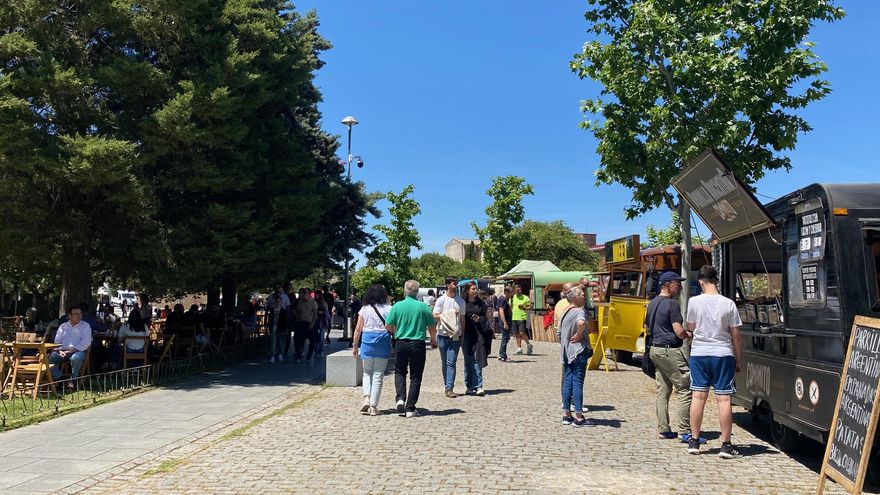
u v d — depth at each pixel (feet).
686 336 25.30
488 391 39.19
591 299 62.28
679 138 35.32
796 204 22.39
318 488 19.60
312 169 60.85
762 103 34.35
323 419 30.66
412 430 27.89
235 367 52.75
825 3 32.78
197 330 54.75
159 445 25.72
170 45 45.75
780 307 23.82
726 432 23.13
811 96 34.19
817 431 20.27
